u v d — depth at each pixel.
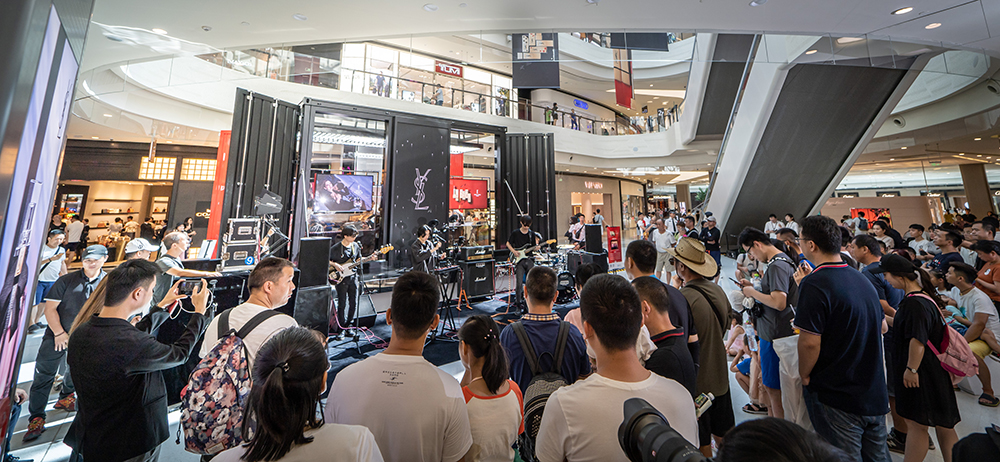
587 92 13.36
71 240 7.94
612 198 15.83
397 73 8.03
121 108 5.91
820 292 1.51
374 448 0.85
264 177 5.08
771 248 2.11
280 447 0.73
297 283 3.18
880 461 1.46
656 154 11.98
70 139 7.79
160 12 2.84
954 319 2.78
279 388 0.74
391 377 1.05
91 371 1.26
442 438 1.03
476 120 9.27
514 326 1.54
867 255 2.48
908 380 1.71
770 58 4.69
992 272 2.96
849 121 5.93
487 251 6.02
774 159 6.70
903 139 7.94
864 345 1.46
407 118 6.06
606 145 12.14
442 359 3.38
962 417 2.29
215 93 6.71
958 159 10.07
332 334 4.11
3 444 0.82
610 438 0.83
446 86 8.82
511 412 1.23
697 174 16.39
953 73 4.74
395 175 5.89
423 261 4.60
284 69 4.43
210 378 1.19
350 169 7.82
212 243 4.05
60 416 2.41
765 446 0.37
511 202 7.07
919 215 9.62
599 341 0.96
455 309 5.26
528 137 7.34
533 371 1.43
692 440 0.87
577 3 3.02
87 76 4.57
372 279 5.24
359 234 6.41
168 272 2.47
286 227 5.34
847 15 3.28
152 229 8.72
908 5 3.14
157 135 7.02
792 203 7.80
